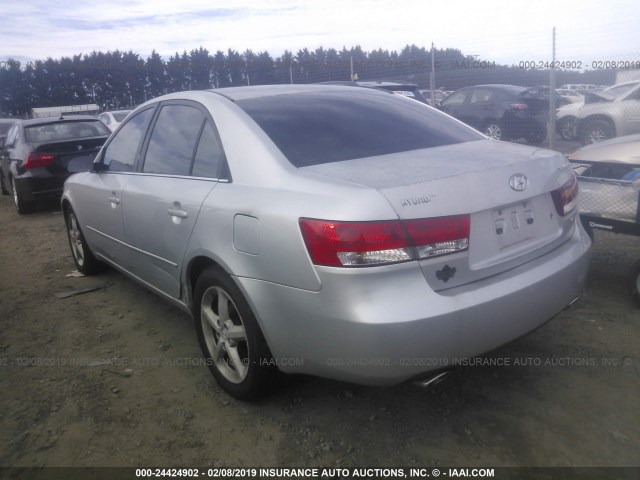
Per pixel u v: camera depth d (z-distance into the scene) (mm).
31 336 3908
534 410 2740
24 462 2539
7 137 10328
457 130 3393
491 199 2453
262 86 3607
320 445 2568
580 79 10953
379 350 2182
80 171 4426
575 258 2783
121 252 4039
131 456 2549
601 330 3506
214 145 3041
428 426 2664
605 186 3875
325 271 2238
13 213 9266
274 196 2506
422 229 2234
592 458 2393
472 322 2303
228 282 2734
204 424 2762
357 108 3312
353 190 2277
